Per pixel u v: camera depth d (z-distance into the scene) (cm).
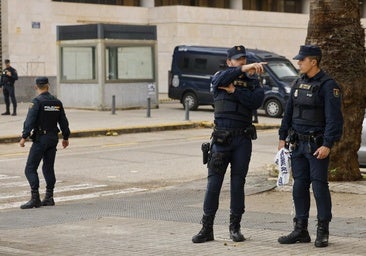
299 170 1306
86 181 2398
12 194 2156
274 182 2162
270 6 8938
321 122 1281
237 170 1327
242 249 1264
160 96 6794
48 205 1936
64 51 5081
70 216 1725
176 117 4528
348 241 1318
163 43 7262
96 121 4209
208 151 1336
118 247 1309
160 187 2277
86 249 1298
